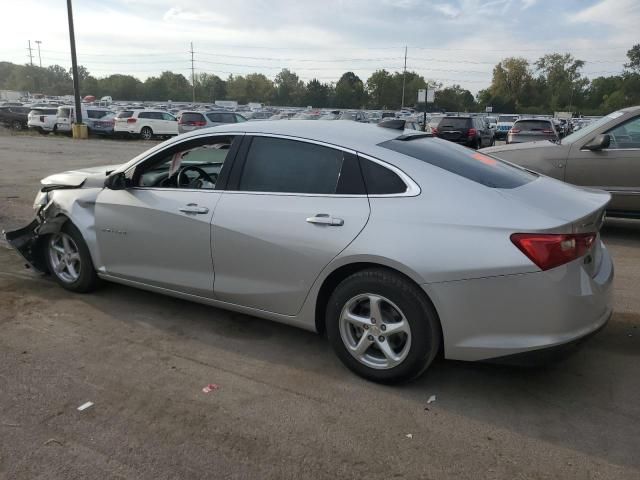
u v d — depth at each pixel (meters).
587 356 3.79
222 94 137.38
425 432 2.92
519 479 2.57
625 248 6.64
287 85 135.25
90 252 4.59
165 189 4.14
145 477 2.56
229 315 4.43
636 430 2.94
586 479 2.57
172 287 4.16
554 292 2.91
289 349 3.86
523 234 2.93
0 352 3.76
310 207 3.45
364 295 3.29
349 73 137.50
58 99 89.12
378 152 3.39
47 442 2.80
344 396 3.26
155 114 29.64
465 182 3.22
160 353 3.78
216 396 3.25
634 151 6.70
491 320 3.00
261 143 3.78
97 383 3.38
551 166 7.12
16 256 5.91
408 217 3.16
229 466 2.64
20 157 17.52
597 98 121.62
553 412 3.12
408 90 127.31
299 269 3.49
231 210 3.73
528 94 126.44
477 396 3.28
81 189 4.69
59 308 4.52
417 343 3.16
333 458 2.71
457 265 2.99
